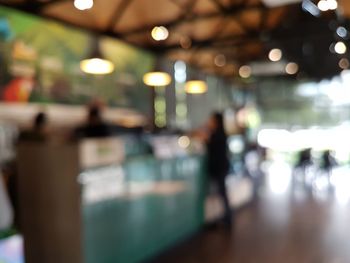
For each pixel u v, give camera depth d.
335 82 12.41
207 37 7.15
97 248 3.13
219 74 10.08
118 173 3.39
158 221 4.05
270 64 9.49
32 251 3.15
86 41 6.56
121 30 6.39
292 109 13.59
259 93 13.85
